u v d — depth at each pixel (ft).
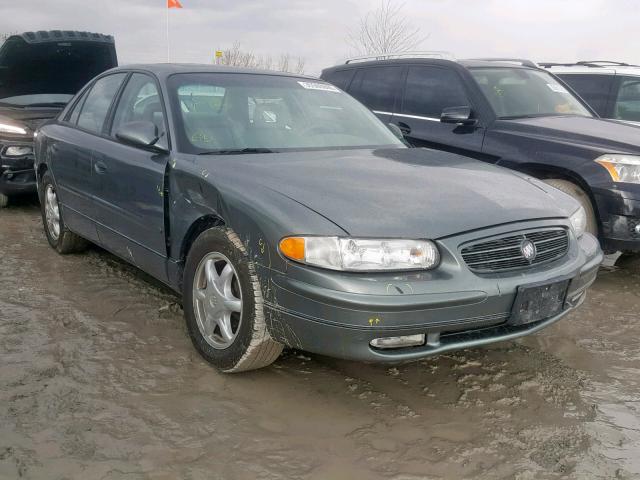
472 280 8.82
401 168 11.03
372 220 8.80
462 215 9.26
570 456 8.36
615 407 9.72
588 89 25.27
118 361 10.54
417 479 7.77
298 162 10.98
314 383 10.06
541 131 16.98
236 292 9.98
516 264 9.36
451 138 18.76
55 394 9.37
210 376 10.14
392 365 10.78
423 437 8.70
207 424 8.77
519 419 9.27
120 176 12.63
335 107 14.01
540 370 10.88
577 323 13.19
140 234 12.30
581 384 10.43
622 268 17.31
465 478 7.83
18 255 16.51
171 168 11.14
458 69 19.34
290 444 8.39
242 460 8.01
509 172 12.05
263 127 12.34
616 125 17.78
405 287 8.49
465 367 10.85
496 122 17.90
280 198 9.31
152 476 7.61
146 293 13.76
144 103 13.03
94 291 13.83
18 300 13.14
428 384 10.21
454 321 8.78
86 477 7.52
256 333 9.36
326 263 8.52
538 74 20.89
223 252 9.83
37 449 8.02
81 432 8.43
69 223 15.47
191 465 7.86
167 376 10.09
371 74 22.34
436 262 8.80
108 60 26.40
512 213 9.63
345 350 8.59
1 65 23.59
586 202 15.61
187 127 11.69
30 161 21.59
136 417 8.86
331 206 9.05
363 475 7.80
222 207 9.87
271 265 8.96
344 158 11.49
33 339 11.25
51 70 25.14
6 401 9.11
